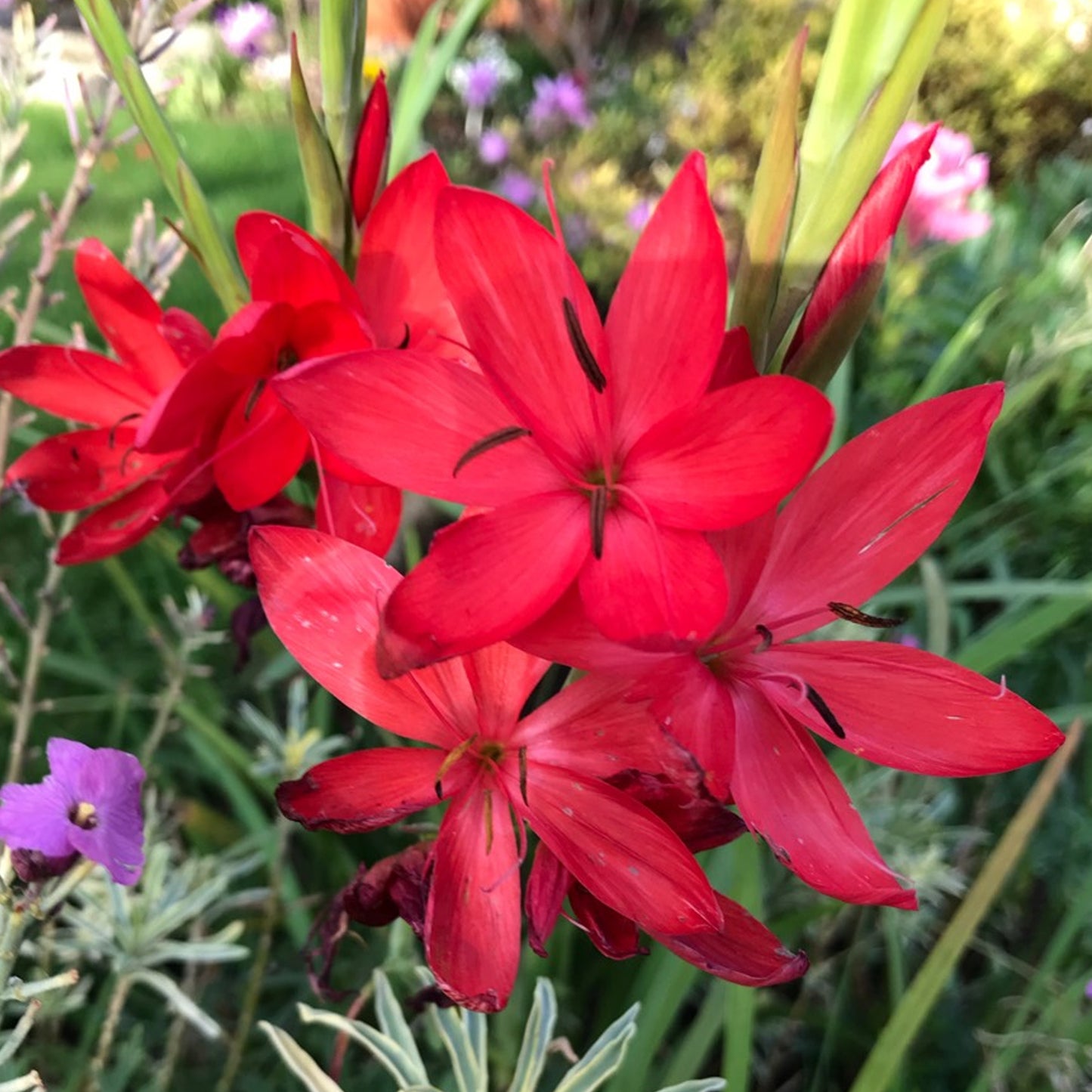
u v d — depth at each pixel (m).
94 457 0.16
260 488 0.15
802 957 0.12
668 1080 0.21
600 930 0.12
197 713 0.27
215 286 0.17
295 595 0.12
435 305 0.15
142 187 0.69
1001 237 0.53
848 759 0.27
